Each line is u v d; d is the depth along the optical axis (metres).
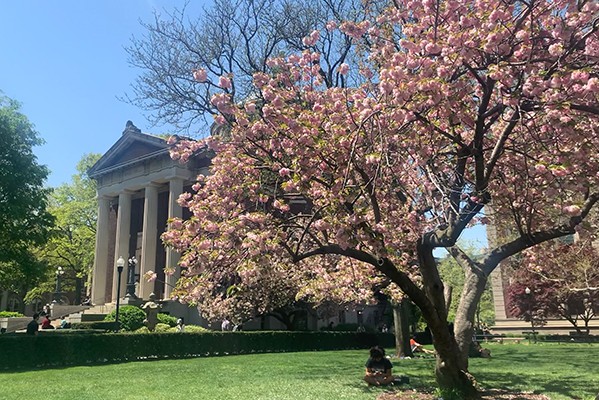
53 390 9.72
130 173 38.81
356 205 8.05
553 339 29.92
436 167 8.33
